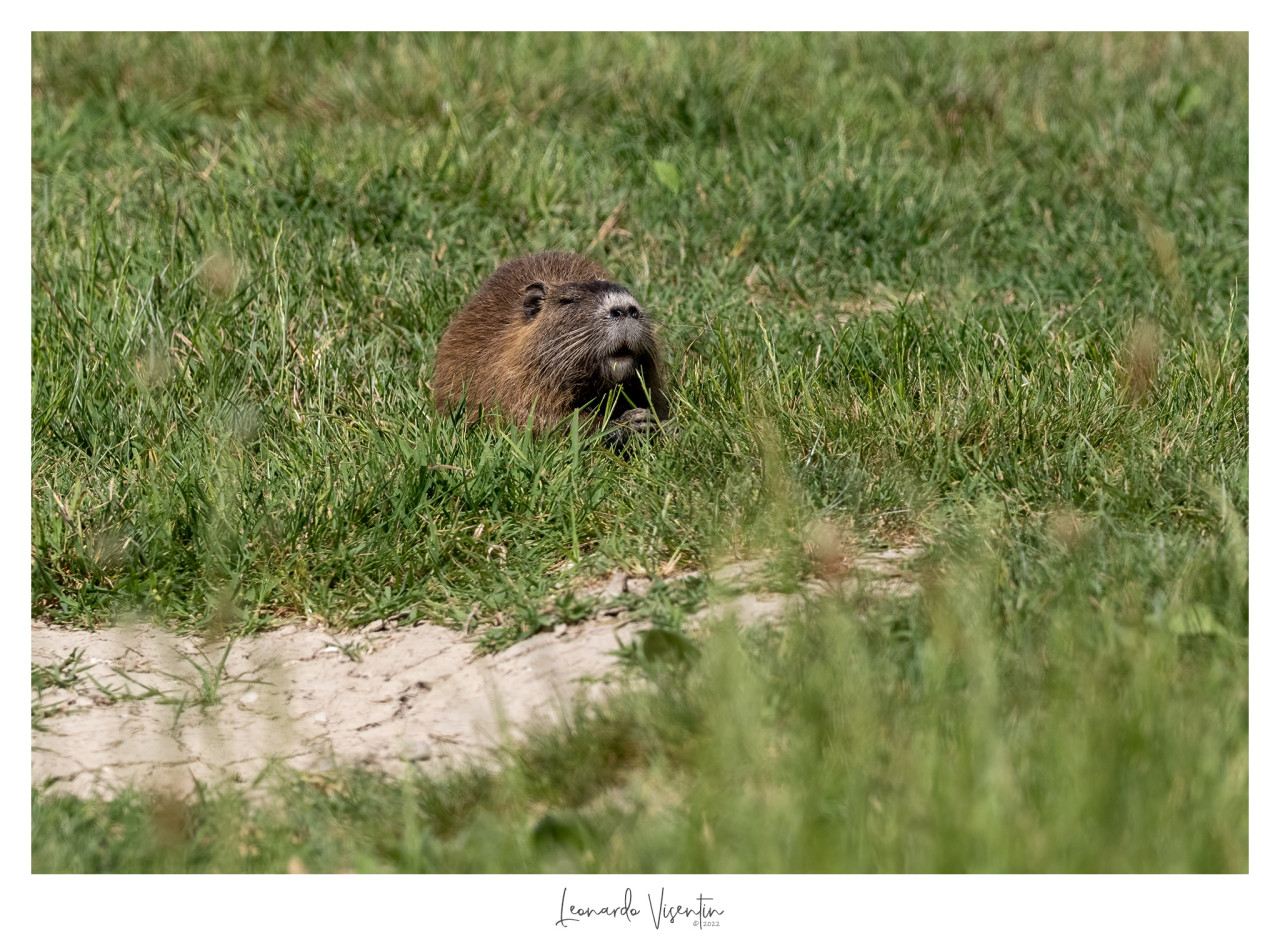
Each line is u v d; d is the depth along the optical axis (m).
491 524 18.98
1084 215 31.28
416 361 25.55
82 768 14.74
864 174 31.55
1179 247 29.52
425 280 27.36
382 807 13.52
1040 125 36.12
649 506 18.50
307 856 13.06
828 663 13.35
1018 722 12.45
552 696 14.86
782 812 11.66
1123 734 11.53
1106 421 19.36
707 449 19.75
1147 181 32.31
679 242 29.47
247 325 25.00
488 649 16.48
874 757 12.16
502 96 36.66
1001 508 17.20
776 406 20.39
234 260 26.69
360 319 25.95
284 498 19.77
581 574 17.70
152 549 18.95
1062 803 10.98
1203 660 13.20
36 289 25.86
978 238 30.36
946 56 40.72
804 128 34.50
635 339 22.02
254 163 31.55
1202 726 11.80
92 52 39.84
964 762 11.27
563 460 20.50
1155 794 11.14
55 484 20.77
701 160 32.81
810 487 18.25
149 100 37.06
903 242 29.67
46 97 37.50
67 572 19.08
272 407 22.97
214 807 13.63
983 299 27.62
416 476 19.62
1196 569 14.49
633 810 12.69
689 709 13.38
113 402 22.98
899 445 19.16
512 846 12.35
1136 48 42.91
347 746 14.98
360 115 36.59
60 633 18.02
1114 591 14.34
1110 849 10.72
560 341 22.31
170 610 18.28
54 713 15.95
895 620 14.52
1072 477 17.80
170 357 23.94
